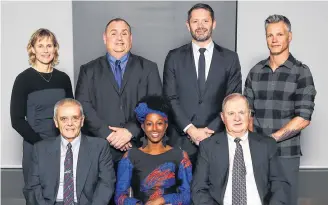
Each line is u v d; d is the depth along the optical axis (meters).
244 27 4.70
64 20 4.72
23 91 3.26
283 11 4.70
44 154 2.81
